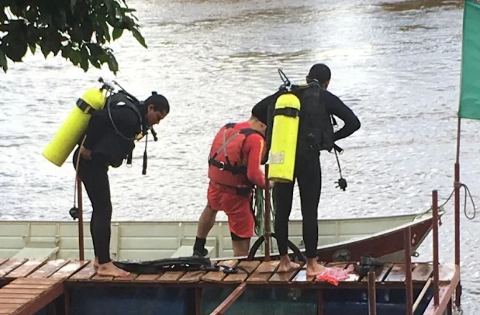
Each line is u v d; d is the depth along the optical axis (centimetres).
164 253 1291
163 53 5100
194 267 1021
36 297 936
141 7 7831
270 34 5631
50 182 2512
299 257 1038
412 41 4972
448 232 1838
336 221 1285
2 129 3269
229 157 1081
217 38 5600
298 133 932
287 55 4756
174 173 2522
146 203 2245
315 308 977
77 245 1316
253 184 1094
